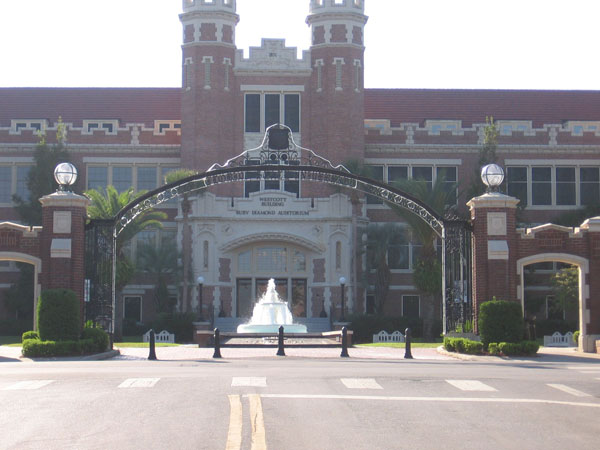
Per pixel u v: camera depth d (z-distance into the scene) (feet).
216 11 183.62
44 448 33.50
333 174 100.22
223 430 37.24
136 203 97.45
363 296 176.14
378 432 37.24
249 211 173.37
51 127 196.34
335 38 185.06
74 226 92.79
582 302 96.22
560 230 95.66
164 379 56.75
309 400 46.39
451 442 35.29
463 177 190.08
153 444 34.24
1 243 92.79
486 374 62.90
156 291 167.43
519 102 212.02
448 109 209.97
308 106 185.47
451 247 96.53
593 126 199.00
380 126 198.49
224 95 183.73
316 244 172.76
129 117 204.74
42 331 88.69
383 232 167.22
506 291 92.89
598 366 74.64
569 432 38.04
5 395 48.49
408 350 90.63
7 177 186.91
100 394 48.70
